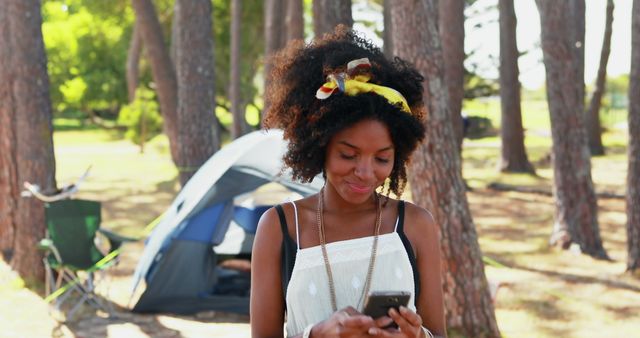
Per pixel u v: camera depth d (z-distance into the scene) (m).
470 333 6.86
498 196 17.06
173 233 8.05
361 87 2.00
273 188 9.25
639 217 9.64
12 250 9.34
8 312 7.70
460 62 14.91
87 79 36.62
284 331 2.22
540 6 11.25
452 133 6.86
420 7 6.67
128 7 27.56
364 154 2.00
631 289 8.99
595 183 18.73
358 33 2.24
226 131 33.00
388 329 1.89
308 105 2.09
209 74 13.27
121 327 7.48
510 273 9.82
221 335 7.35
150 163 23.73
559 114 11.20
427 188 6.80
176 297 8.11
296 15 15.19
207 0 13.25
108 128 40.06
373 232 2.10
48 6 37.91
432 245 2.13
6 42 9.01
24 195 8.29
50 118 8.82
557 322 7.81
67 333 7.20
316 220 2.11
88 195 17.03
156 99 30.03
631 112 9.64
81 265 7.68
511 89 19.98
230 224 8.86
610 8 23.56
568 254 11.01
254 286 2.12
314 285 2.05
